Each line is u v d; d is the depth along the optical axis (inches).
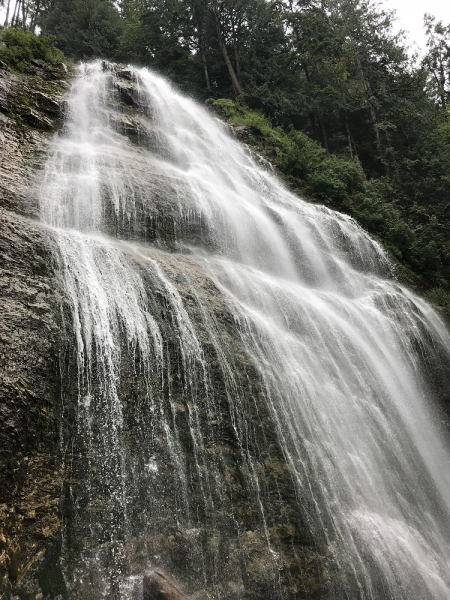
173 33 1130.7
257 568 269.9
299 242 613.3
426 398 512.4
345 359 446.0
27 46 769.6
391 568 308.5
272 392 356.5
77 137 620.1
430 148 1079.6
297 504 307.9
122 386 301.9
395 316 573.6
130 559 247.3
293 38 1167.6
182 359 334.0
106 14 1282.0
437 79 1355.8
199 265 443.8
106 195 487.5
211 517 279.0
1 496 231.3
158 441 292.5
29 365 274.1
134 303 346.3
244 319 394.6
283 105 1063.0
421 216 927.0
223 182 659.4
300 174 841.5
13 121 562.9
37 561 227.0
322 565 288.5
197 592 249.6
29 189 459.2
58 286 324.5
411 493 385.4
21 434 251.3
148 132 687.7
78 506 251.1
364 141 1139.9
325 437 361.1
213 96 1111.0
